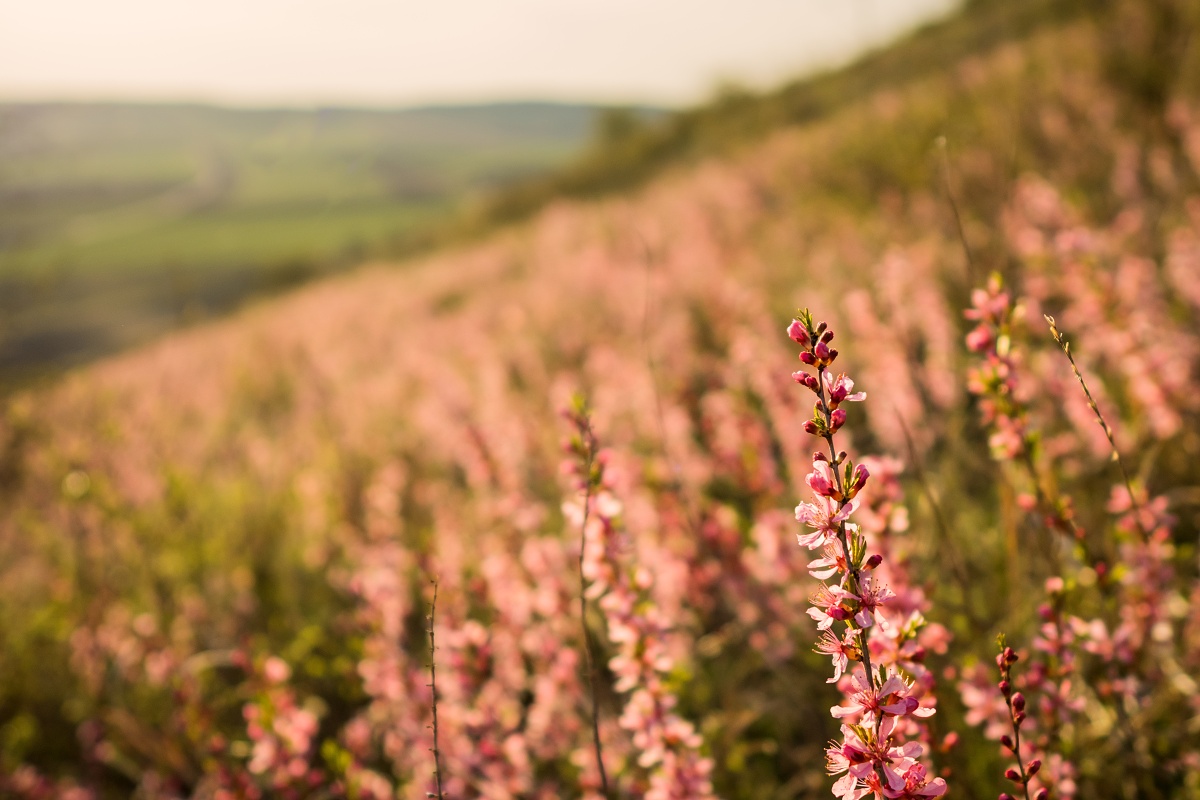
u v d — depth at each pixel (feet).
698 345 19.70
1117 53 25.62
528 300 34.65
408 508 16.94
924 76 50.24
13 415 20.62
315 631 13.39
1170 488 10.39
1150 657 7.55
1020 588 8.41
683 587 9.78
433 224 123.03
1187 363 9.97
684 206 41.01
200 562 17.19
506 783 8.91
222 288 124.36
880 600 4.21
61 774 14.76
